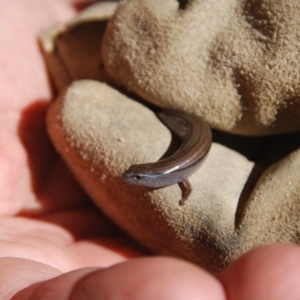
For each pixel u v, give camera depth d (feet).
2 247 0.48
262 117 0.53
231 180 0.52
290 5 0.50
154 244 0.55
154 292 0.37
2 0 0.70
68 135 0.56
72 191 0.65
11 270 0.44
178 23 0.55
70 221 0.61
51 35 0.71
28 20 0.71
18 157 0.61
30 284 0.42
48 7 0.76
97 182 0.56
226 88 0.54
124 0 0.59
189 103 0.56
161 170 0.52
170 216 0.51
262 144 0.57
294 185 0.49
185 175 0.52
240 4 0.53
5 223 0.55
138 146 0.54
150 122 0.57
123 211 0.55
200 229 0.50
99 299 0.38
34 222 0.58
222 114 0.55
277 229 0.48
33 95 0.67
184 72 0.55
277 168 0.51
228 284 0.39
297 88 0.51
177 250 0.52
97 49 0.67
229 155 0.55
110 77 0.61
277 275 0.39
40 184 0.63
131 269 0.39
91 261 0.53
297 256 0.40
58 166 0.66
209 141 0.54
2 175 0.59
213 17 0.54
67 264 0.51
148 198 0.53
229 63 0.53
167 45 0.55
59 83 0.69
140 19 0.57
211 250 0.49
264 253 0.40
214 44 0.54
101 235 0.61
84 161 0.56
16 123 0.63
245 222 0.49
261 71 0.51
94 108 0.57
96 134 0.55
